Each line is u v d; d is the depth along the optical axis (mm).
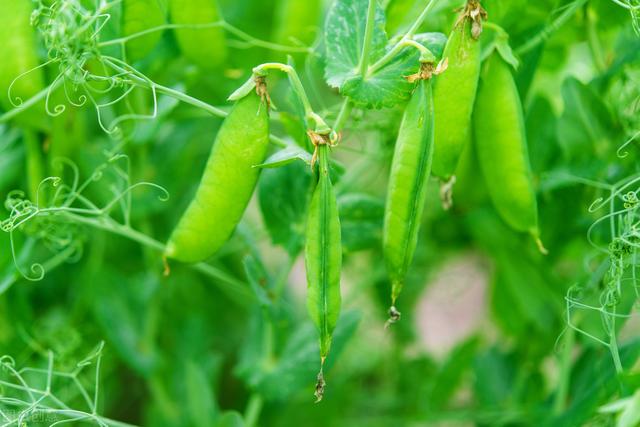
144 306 632
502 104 514
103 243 634
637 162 561
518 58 543
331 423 671
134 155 613
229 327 742
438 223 676
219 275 584
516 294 624
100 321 618
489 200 602
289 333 595
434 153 505
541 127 594
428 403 632
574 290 563
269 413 676
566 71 664
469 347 612
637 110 560
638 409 487
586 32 574
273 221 561
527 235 617
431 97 485
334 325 489
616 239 515
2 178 578
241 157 492
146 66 567
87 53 508
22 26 526
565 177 573
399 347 690
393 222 492
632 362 526
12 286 617
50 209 534
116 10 533
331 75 505
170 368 660
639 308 523
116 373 708
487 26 510
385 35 502
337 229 481
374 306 696
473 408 659
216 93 634
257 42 568
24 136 560
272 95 680
